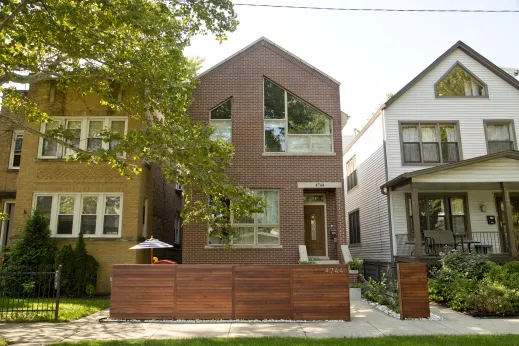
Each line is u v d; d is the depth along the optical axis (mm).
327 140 16719
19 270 13898
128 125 16094
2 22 9523
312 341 7773
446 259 13234
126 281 10312
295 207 16047
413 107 17609
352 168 23484
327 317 10031
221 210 11734
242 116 16672
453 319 10109
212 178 10648
